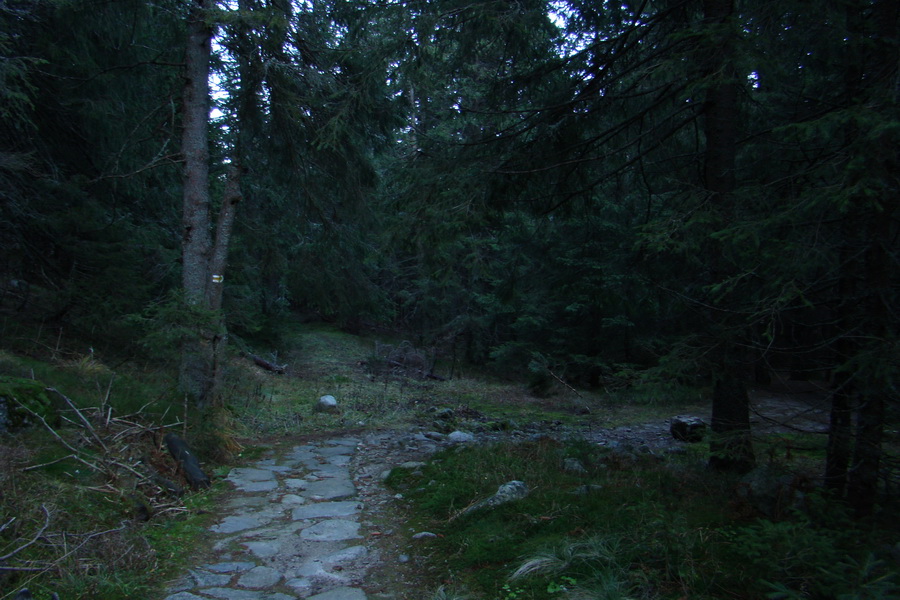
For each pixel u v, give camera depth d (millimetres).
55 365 7176
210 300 8211
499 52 6715
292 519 5047
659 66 4809
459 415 11977
